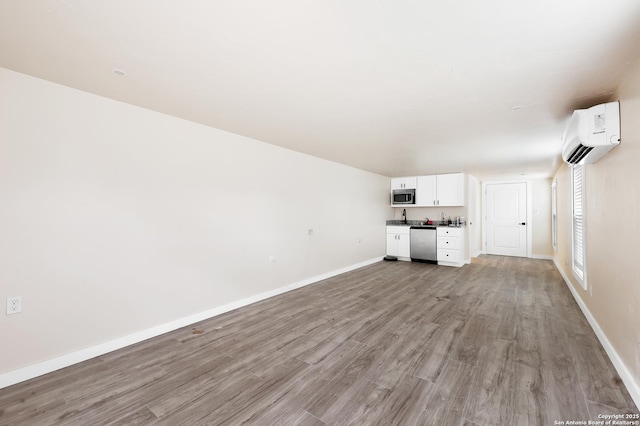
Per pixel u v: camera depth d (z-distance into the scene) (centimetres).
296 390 192
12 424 161
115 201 253
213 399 183
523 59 179
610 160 224
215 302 332
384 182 724
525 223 750
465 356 235
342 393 189
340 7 134
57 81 217
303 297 402
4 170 199
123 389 194
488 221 799
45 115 216
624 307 196
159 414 170
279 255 419
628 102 191
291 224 440
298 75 203
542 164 527
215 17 142
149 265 275
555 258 640
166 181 288
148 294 274
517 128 319
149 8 136
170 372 215
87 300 236
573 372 209
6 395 187
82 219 234
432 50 171
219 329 294
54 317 220
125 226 259
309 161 476
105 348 244
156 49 173
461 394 186
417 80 209
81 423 162
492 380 201
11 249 202
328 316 329
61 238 223
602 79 203
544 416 164
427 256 661
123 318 257
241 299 362
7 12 139
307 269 473
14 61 189
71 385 199
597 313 268
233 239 353
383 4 132
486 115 279
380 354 240
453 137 357
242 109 270
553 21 142
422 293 420
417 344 258
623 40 157
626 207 193
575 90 222
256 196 383
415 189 703
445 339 267
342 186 561
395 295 411
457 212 695
